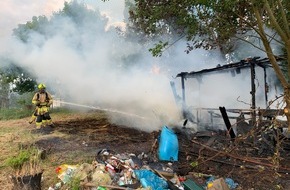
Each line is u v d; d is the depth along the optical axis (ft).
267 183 19.35
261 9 15.57
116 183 18.83
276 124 16.46
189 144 29.32
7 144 31.14
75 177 18.97
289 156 23.43
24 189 17.20
